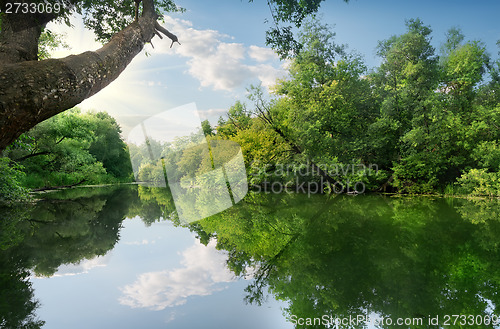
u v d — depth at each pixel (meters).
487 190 11.16
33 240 3.29
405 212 6.39
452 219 5.31
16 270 2.22
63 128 13.75
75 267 2.28
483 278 2.16
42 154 14.16
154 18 3.79
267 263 2.48
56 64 2.04
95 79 2.36
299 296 1.80
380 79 16.67
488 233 3.95
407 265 2.48
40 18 2.78
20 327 1.32
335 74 16.47
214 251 2.78
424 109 13.88
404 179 13.87
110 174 26.92
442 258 2.70
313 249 3.01
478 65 14.65
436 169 13.04
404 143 14.60
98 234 3.55
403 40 15.43
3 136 1.82
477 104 14.98
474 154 12.33
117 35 3.04
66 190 13.80
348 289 1.93
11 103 1.75
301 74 15.72
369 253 2.86
